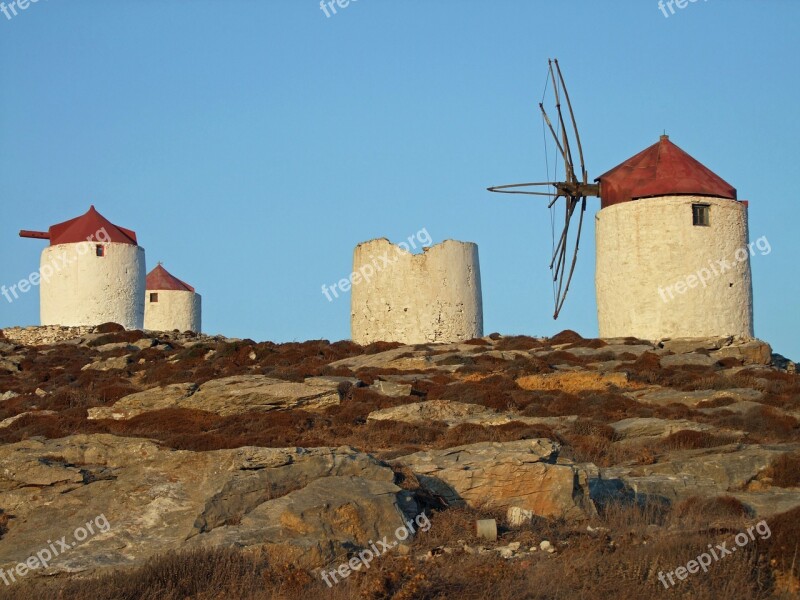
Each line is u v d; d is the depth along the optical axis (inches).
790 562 632.4
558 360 1402.6
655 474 910.4
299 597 624.1
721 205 1491.1
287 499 754.8
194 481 807.1
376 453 962.1
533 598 604.1
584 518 785.6
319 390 1194.0
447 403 1147.9
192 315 2495.1
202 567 660.1
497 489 814.5
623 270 1505.9
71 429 1117.1
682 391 1211.9
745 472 907.4
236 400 1180.5
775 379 1273.4
